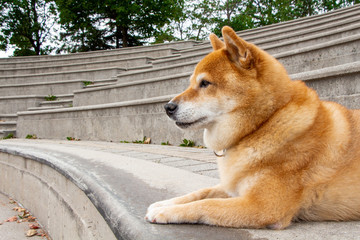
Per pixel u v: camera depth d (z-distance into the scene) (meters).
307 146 2.05
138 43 30.44
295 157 2.03
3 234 4.25
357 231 1.83
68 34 30.38
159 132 8.07
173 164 4.67
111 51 19.17
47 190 4.28
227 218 1.94
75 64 17.52
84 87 14.87
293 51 7.74
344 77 5.11
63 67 17.59
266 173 2.05
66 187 3.65
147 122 8.39
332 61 7.13
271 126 2.17
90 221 2.80
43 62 18.95
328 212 2.06
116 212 2.16
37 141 9.95
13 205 5.54
